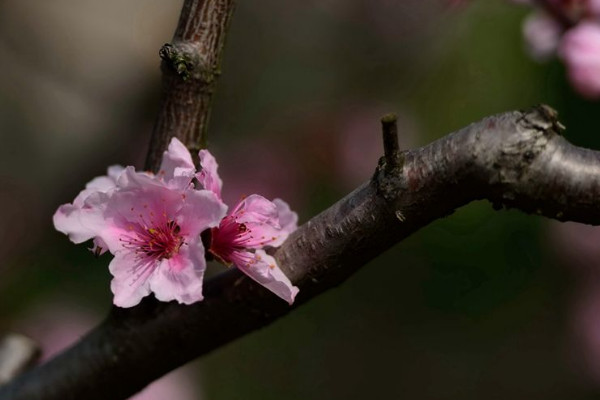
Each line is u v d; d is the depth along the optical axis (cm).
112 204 69
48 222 123
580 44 86
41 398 74
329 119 121
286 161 120
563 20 88
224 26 72
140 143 128
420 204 69
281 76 123
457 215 108
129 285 69
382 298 128
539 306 124
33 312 114
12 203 124
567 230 115
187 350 73
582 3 88
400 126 108
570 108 100
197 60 71
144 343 73
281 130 121
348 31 121
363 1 120
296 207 119
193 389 118
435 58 109
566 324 124
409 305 127
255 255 70
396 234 69
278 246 70
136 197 69
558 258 117
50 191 127
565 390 127
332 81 122
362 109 120
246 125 122
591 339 122
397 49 115
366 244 70
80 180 128
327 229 70
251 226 70
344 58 121
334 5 121
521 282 116
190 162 70
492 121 68
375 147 119
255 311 72
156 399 114
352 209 69
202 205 69
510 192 68
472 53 104
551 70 100
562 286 120
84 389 74
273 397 128
